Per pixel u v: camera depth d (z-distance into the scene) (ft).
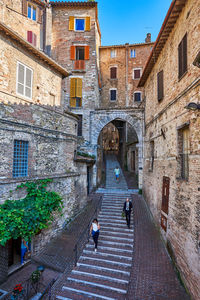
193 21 19.42
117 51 78.43
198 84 18.02
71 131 37.93
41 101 30.22
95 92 59.31
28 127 26.71
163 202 28.86
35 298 19.43
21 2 49.19
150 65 38.52
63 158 34.71
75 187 38.14
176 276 21.58
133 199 45.96
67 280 22.38
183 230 20.65
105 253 26.50
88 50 58.65
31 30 52.03
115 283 21.49
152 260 24.64
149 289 19.99
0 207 21.21
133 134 73.41
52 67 33.24
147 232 31.68
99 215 37.96
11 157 23.76
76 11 59.36
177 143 23.76
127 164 77.92
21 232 20.79
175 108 24.79
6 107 23.48
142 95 76.13
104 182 62.18
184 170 22.34
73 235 31.50
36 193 25.53
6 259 21.83
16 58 25.43
